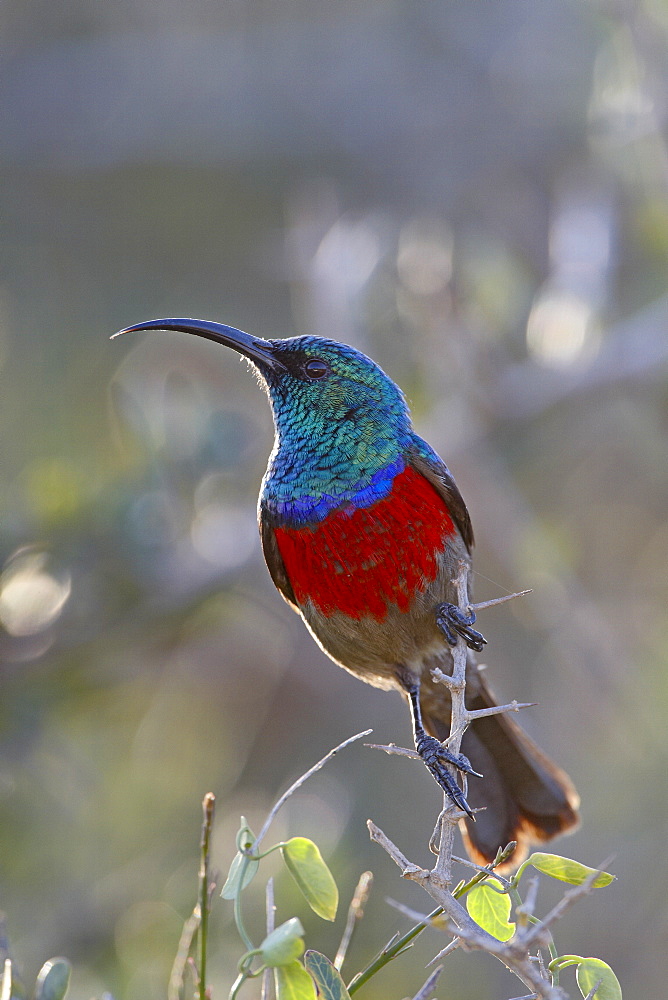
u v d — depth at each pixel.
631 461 14.85
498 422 12.96
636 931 12.07
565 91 18.28
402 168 19.42
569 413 14.80
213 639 13.50
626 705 12.62
